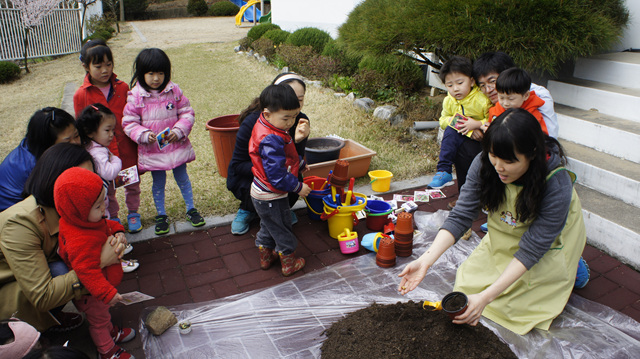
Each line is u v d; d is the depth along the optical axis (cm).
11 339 177
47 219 235
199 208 422
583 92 491
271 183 292
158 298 305
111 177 313
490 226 265
